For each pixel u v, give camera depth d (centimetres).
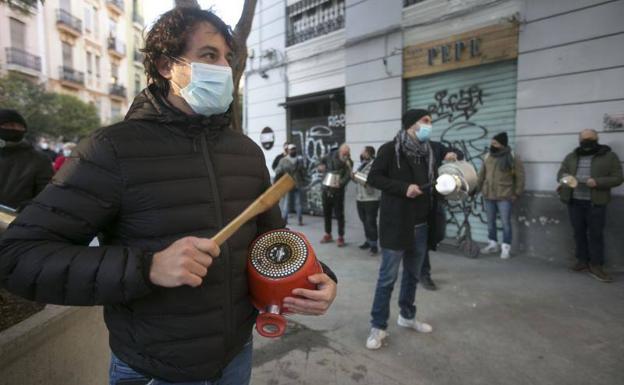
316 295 118
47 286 94
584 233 477
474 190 312
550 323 345
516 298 403
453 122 655
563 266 505
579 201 471
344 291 438
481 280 459
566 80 513
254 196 137
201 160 120
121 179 106
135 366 112
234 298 122
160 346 111
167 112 117
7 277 96
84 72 3145
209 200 118
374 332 310
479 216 627
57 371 179
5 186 304
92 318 208
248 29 312
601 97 486
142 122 116
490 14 586
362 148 792
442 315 366
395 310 379
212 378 120
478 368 279
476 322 350
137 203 107
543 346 307
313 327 349
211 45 120
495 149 553
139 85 4156
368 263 547
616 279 453
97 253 97
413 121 300
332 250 622
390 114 736
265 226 147
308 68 916
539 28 532
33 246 95
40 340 167
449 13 631
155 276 96
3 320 192
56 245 97
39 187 320
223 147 130
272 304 121
